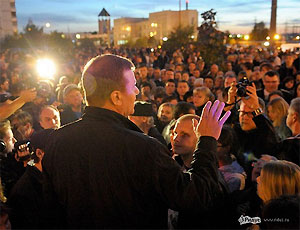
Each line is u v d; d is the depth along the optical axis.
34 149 1.90
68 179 1.31
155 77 8.02
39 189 1.74
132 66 1.40
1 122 2.52
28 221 1.67
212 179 1.29
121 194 1.25
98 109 1.35
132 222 1.27
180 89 5.58
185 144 1.81
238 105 2.91
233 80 4.95
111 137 1.28
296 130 2.54
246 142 2.36
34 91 2.42
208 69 8.38
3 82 5.34
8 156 2.21
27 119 3.16
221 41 8.62
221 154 2.00
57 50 20.45
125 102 1.37
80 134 1.33
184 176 1.27
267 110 3.25
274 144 2.30
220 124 1.39
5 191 1.94
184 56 12.93
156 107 4.88
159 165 1.23
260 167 1.91
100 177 1.26
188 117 1.84
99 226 1.29
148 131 2.86
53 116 2.88
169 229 1.66
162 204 1.31
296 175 1.55
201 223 1.47
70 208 1.33
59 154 1.34
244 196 1.60
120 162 1.24
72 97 3.81
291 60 7.17
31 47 18.44
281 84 5.70
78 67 11.64
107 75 1.33
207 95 4.09
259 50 14.65
